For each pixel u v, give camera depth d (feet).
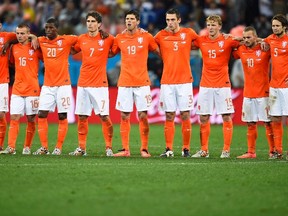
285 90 185.16
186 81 189.67
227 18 313.12
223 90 189.47
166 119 190.90
